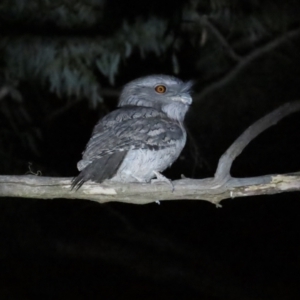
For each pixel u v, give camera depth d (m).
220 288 13.56
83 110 13.70
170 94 8.05
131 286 13.72
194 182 6.73
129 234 14.18
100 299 13.54
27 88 12.90
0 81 11.54
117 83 13.25
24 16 11.30
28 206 13.41
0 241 13.32
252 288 13.60
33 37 11.26
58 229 13.98
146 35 11.32
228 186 6.67
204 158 13.60
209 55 13.26
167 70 13.30
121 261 13.89
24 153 13.00
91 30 11.35
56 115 13.54
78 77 11.04
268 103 14.02
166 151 7.36
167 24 11.41
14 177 6.94
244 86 14.03
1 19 11.27
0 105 12.34
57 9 11.30
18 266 13.62
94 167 6.74
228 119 13.98
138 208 14.24
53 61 11.10
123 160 7.05
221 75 13.67
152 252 14.00
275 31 13.13
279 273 13.84
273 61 13.98
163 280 13.72
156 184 6.75
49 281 13.66
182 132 7.65
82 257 13.91
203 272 13.77
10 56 11.27
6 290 13.38
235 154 6.55
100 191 6.85
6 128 12.45
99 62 11.19
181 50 13.11
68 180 6.91
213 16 12.18
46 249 13.81
